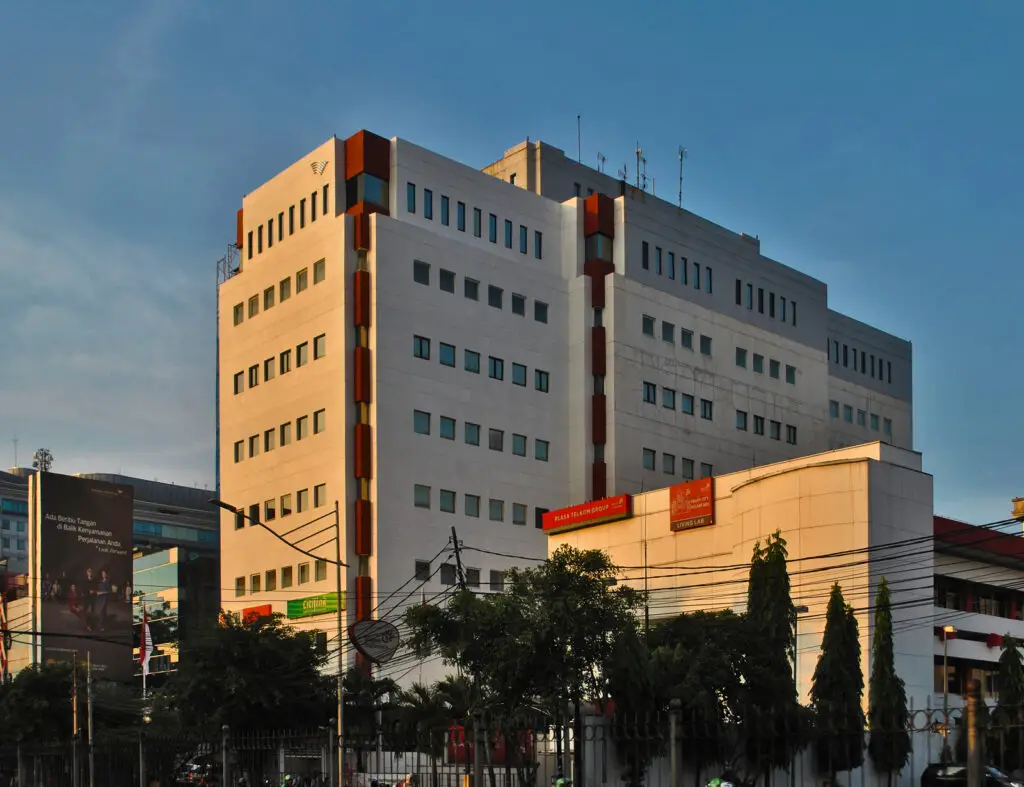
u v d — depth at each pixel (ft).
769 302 343.26
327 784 120.47
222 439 300.40
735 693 128.47
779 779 135.64
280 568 275.59
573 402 297.53
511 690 127.65
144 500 573.33
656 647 140.05
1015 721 69.21
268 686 157.69
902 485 192.54
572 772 110.73
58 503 334.65
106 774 135.74
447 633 133.80
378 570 255.91
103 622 339.16
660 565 235.61
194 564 412.98
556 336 299.58
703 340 319.47
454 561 268.82
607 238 307.17
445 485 270.46
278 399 284.00
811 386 350.02
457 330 279.08
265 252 296.30
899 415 406.82
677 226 320.29
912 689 185.06
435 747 113.80
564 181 330.95
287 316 285.02
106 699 194.39
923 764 156.25
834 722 138.21
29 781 149.69
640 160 354.54
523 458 286.46
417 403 268.62
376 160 275.59
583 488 290.76
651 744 109.09
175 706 162.50
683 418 309.01
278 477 280.10
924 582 192.95
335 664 250.37
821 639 184.75
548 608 128.57
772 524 197.47
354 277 268.82
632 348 299.99
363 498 260.21
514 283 292.81
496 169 333.62
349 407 264.11
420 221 278.87
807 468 193.88
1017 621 230.07
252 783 120.67
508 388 286.87
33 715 186.50
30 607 343.87
